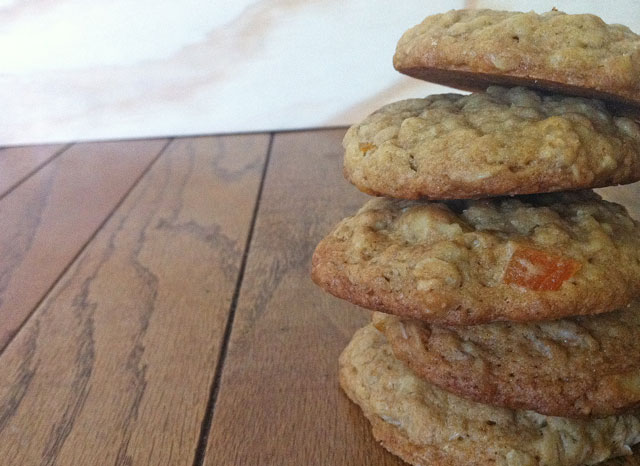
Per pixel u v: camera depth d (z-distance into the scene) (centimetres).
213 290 24
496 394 15
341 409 18
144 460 17
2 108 42
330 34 39
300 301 23
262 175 35
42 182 36
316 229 28
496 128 14
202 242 28
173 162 38
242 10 39
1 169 39
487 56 13
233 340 21
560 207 15
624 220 15
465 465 15
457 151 14
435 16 16
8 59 41
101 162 39
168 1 39
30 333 23
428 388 16
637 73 13
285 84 41
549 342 15
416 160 14
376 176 15
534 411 15
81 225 31
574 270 14
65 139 43
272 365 20
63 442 17
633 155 14
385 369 17
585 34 14
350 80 41
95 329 23
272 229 29
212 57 41
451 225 15
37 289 26
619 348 15
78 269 27
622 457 16
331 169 35
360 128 16
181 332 22
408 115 16
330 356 20
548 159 13
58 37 40
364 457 16
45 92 42
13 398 19
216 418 18
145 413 18
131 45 41
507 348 15
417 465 16
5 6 39
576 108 14
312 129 42
